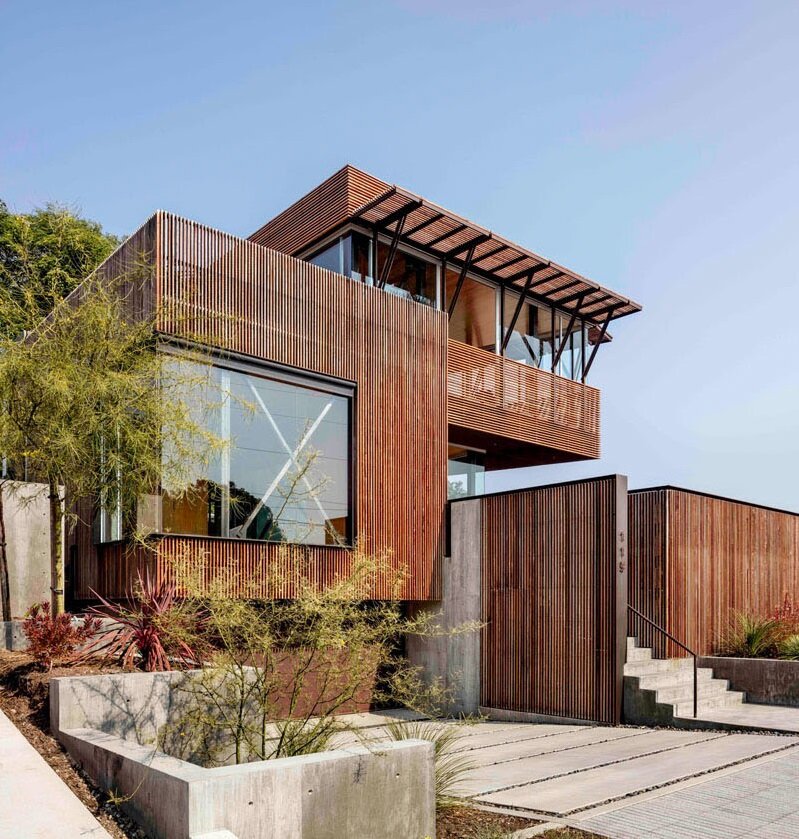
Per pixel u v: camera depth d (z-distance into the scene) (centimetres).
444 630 1214
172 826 410
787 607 1257
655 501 1174
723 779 637
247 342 993
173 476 853
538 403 1597
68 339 784
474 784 645
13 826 407
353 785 468
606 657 1016
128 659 650
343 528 1077
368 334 1147
